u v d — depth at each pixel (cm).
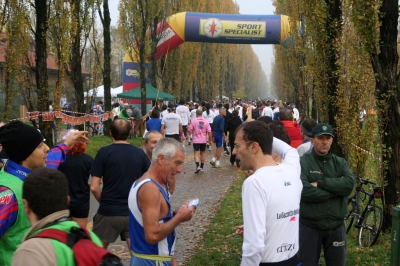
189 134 2564
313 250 488
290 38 2541
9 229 313
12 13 1561
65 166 569
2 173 328
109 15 2516
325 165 495
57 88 1716
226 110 1777
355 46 894
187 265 680
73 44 2081
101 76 2714
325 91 1013
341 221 493
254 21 2820
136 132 2653
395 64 727
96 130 2767
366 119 949
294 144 823
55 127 1734
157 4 2747
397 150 735
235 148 341
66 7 1702
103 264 232
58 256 229
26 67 1653
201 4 4150
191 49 4238
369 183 792
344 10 979
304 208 488
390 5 709
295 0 1838
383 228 754
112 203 545
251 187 313
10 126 346
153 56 2966
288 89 3822
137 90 2839
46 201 242
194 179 1454
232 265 676
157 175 383
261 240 303
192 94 5900
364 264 664
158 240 366
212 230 862
